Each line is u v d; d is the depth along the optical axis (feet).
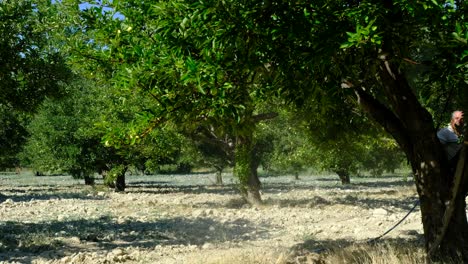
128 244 41.73
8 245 40.34
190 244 41.27
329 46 18.30
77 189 122.93
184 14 19.36
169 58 20.66
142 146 76.07
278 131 98.84
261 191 103.14
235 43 18.97
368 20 17.75
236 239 43.14
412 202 74.69
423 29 19.33
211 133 70.18
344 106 32.91
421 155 26.13
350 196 82.84
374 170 120.78
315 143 39.93
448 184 25.81
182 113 21.98
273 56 20.20
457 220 25.34
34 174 238.89
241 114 22.57
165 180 172.86
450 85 21.27
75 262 33.55
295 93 23.04
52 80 45.06
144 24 24.63
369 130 37.42
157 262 33.06
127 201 81.41
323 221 54.85
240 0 18.61
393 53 20.38
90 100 104.17
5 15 39.06
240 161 66.08
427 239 26.11
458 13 18.53
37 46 44.01
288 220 55.42
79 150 103.30
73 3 28.55
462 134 26.16
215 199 84.79
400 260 26.04
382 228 47.50
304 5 18.86
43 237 43.52
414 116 26.09
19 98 44.01
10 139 122.83
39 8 41.50
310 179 167.22
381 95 32.96
